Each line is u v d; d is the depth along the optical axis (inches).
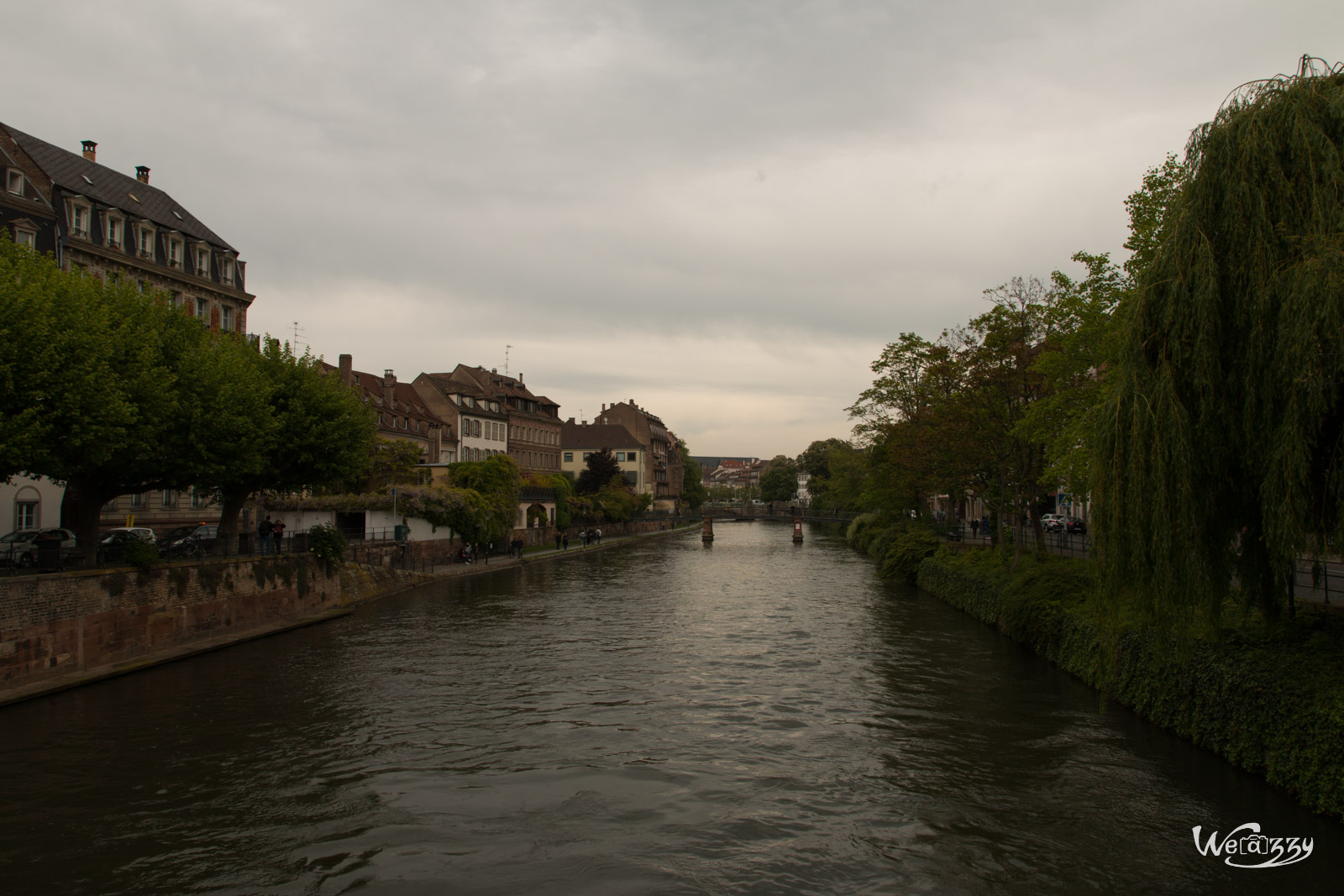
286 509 1759.4
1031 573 966.4
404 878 381.7
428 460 2738.7
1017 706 671.8
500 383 3710.6
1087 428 703.1
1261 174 434.9
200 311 1678.2
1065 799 473.1
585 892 370.9
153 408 781.9
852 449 3161.9
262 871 387.9
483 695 713.0
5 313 642.8
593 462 3848.4
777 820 450.6
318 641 974.4
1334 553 411.2
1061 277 936.9
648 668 824.3
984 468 1198.3
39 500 1255.5
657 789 497.0
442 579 1701.5
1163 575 449.7
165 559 891.4
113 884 373.4
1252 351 420.8
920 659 869.2
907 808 466.0
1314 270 385.7
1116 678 663.1
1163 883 374.6
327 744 576.1
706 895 368.5
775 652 908.0
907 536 1748.3
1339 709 405.7
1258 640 516.7
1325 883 369.1
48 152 1445.6
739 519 5575.8
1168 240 468.1
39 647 693.9
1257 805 445.4
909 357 1734.7
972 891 371.6
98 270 1427.2
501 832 433.7
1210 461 443.2
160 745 569.9
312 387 1095.0
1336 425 398.0
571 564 2154.3
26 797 474.9
